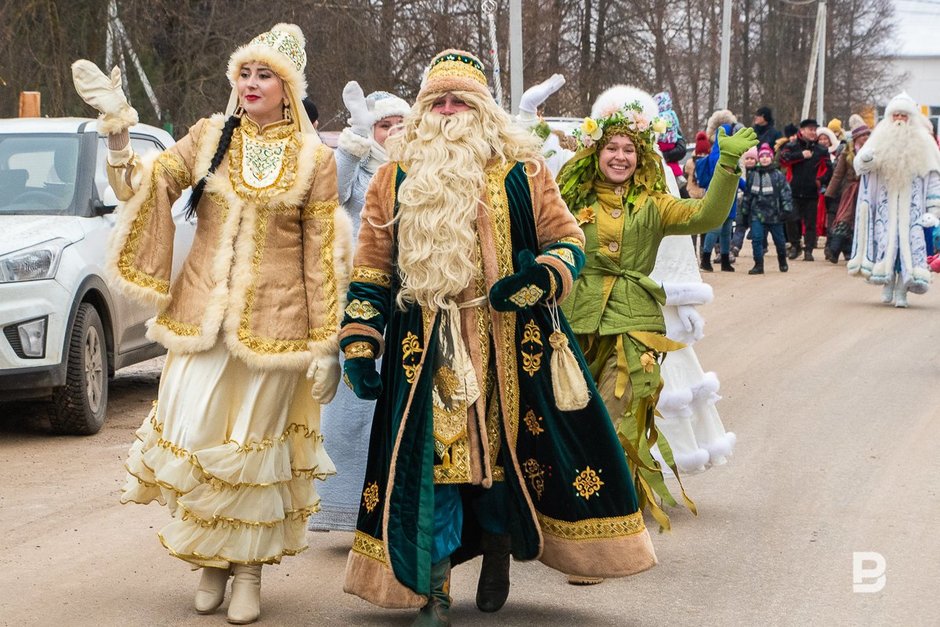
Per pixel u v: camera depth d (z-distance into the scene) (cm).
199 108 2480
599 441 485
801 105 6091
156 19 2464
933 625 505
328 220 498
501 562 511
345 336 478
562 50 3281
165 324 498
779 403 977
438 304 468
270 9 2625
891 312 1512
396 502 459
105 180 927
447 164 470
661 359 624
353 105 646
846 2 6512
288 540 512
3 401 902
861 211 1559
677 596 542
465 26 2872
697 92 4884
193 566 517
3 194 890
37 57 2195
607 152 599
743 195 1986
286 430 503
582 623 507
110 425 901
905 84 10375
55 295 812
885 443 837
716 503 697
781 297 1661
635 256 604
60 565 581
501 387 477
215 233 499
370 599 471
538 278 462
